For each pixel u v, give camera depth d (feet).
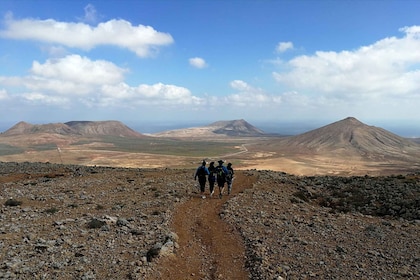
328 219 73.10
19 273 39.22
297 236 59.62
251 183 111.14
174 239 53.57
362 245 56.85
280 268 45.21
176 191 94.17
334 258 50.24
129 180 110.83
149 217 66.69
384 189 96.63
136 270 41.55
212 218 69.82
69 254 45.73
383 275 44.80
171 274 42.78
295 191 100.07
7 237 51.44
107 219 61.98
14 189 93.20
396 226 69.15
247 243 54.95
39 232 54.80
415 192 91.45
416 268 47.26
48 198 82.33
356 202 89.92
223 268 46.03
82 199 82.43
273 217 71.61
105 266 42.65
